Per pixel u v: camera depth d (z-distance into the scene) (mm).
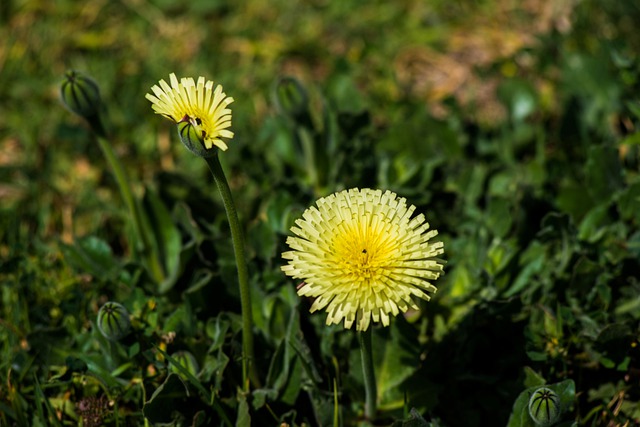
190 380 2289
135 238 3088
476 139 3607
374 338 2469
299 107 3150
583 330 2512
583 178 3338
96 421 2436
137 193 3607
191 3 4598
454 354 2623
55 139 3869
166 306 2852
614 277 2760
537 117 3852
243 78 4219
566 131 3545
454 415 2553
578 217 3039
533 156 3559
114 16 4617
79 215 3520
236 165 3617
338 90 3580
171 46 4410
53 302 2941
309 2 4617
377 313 1875
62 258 3072
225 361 2414
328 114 3322
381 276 1883
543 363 2525
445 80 4223
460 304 2723
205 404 2432
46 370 2629
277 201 2926
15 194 3672
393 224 1943
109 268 2965
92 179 3691
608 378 2564
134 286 2873
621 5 4012
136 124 3926
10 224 3336
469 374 2520
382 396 2486
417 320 2723
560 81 3785
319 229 1934
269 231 2854
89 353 2623
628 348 2469
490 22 4406
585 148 3424
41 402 2463
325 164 3324
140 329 2529
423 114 3580
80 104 2590
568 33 4055
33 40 4387
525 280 2730
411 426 2199
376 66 4266
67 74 2582
